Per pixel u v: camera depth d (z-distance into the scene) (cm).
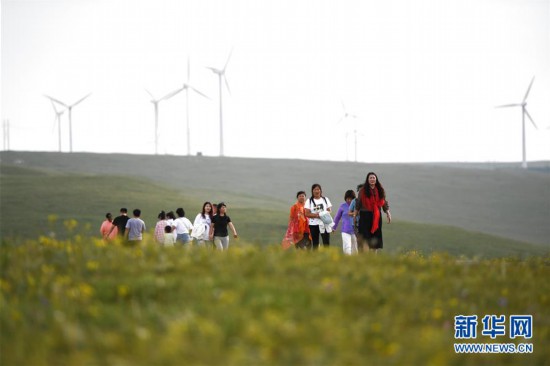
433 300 2648
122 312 2122
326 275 2711
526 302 2888
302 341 1881
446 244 17250
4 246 3152
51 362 1773
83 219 17350
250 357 1745
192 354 1742
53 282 2492
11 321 2105
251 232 17112
